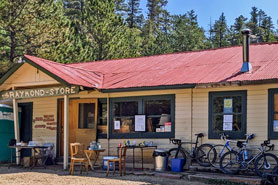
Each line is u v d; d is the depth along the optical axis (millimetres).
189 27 56938
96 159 13773
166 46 49812
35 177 11758
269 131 11781
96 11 33000
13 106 15109
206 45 58781
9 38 27531
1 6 25078
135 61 16984
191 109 13086
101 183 10656
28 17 26359
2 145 15711
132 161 13969
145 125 13781
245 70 12414
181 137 13164
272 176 10656
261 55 13852
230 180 10930
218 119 12664
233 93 12438
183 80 12734
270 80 11305
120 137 14234
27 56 13984
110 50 32406
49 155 15125
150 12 77438
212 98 12789
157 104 13750
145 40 54469
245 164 11594
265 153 11344
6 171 13219
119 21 33938
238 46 15945
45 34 27016
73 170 12766
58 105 15719
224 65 13570
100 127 14820
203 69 13594
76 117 15297
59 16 28703
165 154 12953
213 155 12492
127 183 10664
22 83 14477
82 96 15156
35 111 16219
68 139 14406
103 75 15594
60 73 13672
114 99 14508
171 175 11867
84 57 29641
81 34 33375
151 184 10562
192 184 10719
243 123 12203
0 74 24141
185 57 15891
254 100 12102
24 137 16453
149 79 13648
